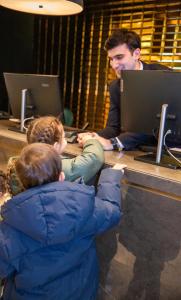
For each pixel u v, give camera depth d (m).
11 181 1.27
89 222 1.21
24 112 2.12
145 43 3.76
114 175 1.40
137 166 1.46
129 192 1.47
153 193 1.39
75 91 4.43
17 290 1.24
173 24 3.49
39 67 4.59
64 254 1.21
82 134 1.80
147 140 1.82
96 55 4.19
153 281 1.46
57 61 4.49
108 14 4.03
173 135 1.50
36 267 1.18
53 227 1.11
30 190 1.16
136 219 1.47
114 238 1.58
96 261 1.44
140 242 1.48
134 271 1.53
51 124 1.46
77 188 1.19
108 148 1.76
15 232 1.16
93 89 4.27
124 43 1.76
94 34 4.19
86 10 4.21
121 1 3.82
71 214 1.13
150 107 1.52
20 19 4.30
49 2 2.05
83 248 1.26
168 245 1.38
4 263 1.18
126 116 1.64
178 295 1.38
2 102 4.26
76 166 1.41
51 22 4.44
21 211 1.12
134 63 1.82
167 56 3.60
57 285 1.24
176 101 1.43
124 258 1.55
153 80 1.47
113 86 1.91
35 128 1.45
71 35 4.33
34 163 1.19
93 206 1.21
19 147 1.88
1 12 4.13
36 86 2.08
